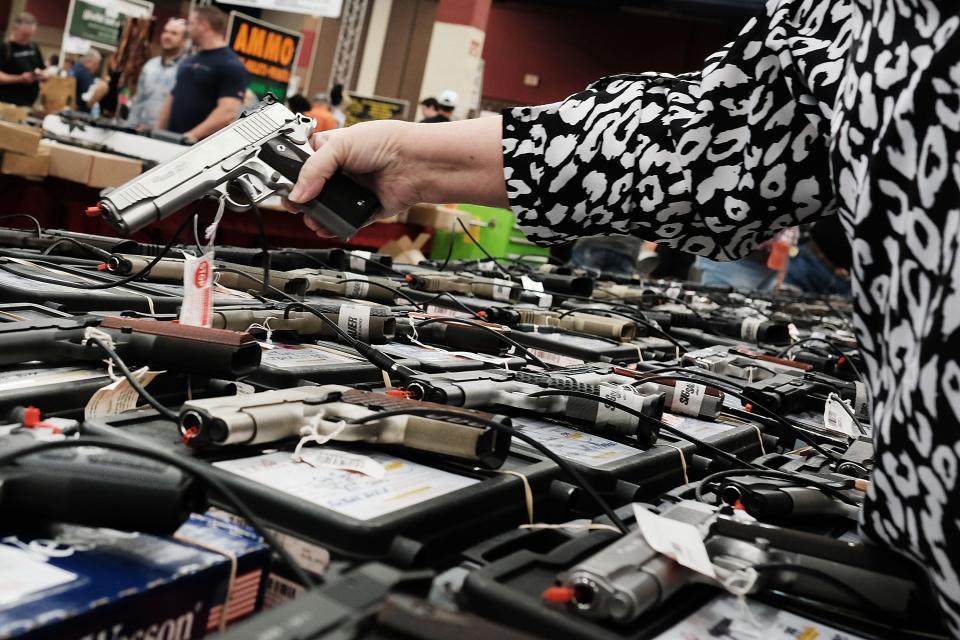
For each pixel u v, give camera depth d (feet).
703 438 4.01
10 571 1.81
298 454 2.65
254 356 3.19
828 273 21.09
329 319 4.46
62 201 10.28
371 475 2.59
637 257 17.47
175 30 21.22
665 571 2.13
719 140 3.20
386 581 1.71
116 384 2.95
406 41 45.88
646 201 3.33
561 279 8.93
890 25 2.25
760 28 3.11
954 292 1.97
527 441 2.81
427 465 2.80
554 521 2.87
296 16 46.34
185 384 3.28
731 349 6.79
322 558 2.17
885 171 2.15
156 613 1.85
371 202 3.74
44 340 3.11
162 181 3.62
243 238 11.57
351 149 3.63
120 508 1.98
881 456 2.18
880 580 2.35
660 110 3.35
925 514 2.07
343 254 7.68
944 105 2.05
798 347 8.34
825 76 2.80
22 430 2.38
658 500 3.05
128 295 4.45
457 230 15.11
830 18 2.97
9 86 23.44
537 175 3.45
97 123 12.69
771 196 3.15
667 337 7.37
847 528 3.10
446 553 2.43
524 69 51.93
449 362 4.58
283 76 21.91
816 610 2.38
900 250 2.14
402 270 8.80
